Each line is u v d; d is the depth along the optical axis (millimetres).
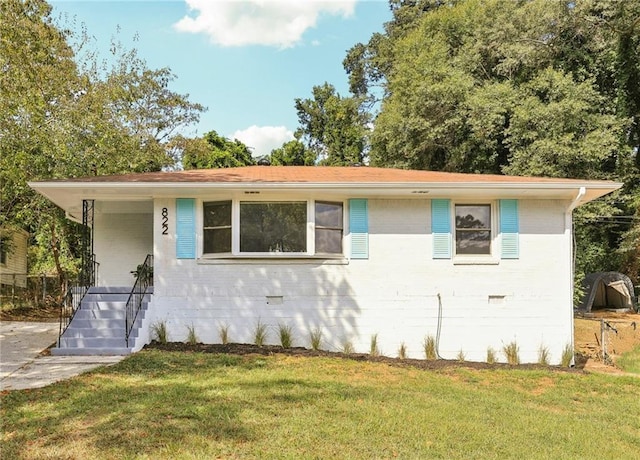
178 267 10836
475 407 7078
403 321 10984
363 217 11070
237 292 10836
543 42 24078
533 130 21906
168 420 5742
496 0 26000
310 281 10930
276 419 5941
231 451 4973
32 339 11352
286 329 10828
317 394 7129
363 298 10977
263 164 16516
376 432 5703
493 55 25234
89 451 4895
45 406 6211
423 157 27125
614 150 22781
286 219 10930
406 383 8328
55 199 11688
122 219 13578
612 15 22828
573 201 10906
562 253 11211
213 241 10938
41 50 15273
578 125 21859
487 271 11141
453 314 11047
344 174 12484
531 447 5652
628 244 23516
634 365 11227
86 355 9438
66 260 22031
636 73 23953
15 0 13984
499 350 10992
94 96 18500
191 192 10719
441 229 11141
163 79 26688
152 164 23750
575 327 17078
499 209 11203
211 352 9828
